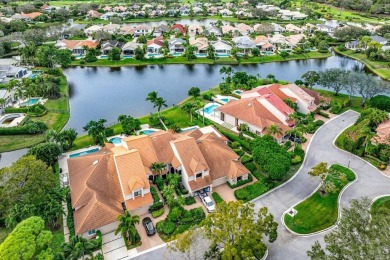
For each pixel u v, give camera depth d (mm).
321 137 89000
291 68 160875
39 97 115188
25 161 62312
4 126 94750
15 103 110438
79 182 64125
